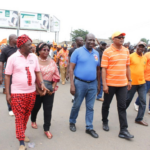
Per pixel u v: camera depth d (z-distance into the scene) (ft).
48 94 9.94
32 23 55.42
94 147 9.59
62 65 26.16
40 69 9.64
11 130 11.20
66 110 15.19
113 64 10.41
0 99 17.67
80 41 15.61
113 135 11.06
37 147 9.37
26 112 9.34
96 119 13.51
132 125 12.74
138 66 12.47
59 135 10.80
